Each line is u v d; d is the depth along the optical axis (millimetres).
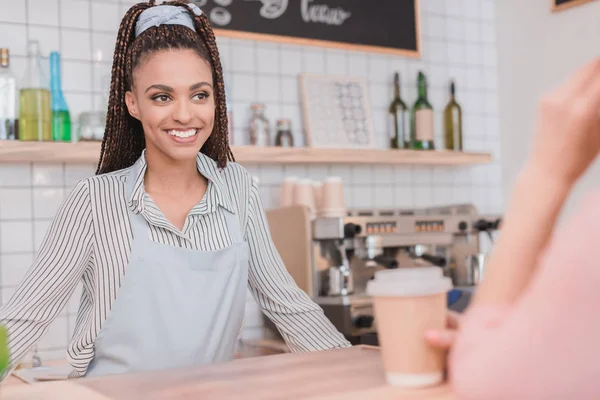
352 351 1055
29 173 2762
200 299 1412
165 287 1400
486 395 488
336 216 2910
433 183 3664
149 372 934
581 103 529
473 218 3160
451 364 545
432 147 3432
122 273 1413
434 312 769
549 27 3516
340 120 3316
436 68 3689
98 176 1469
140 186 1433
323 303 2736
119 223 1423
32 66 2621
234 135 3123
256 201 1616
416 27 3596
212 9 3078
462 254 3225
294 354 1044
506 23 3779
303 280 2803
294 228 2842
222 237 1495
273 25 3215
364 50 3445
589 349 450
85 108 2846
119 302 1403
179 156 1419
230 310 1457
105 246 1416
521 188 574
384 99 3527
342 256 2816
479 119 3801
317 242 2803
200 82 1411
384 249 3123
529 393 470
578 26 3361
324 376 861
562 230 474
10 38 2727
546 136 558
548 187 557
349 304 2691
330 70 3391
